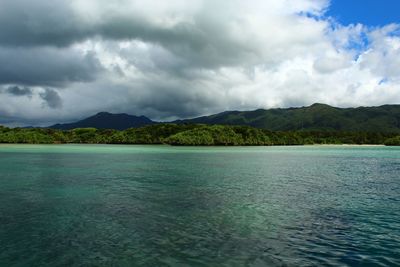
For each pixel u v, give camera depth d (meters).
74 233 21.14
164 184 42.38
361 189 38.84
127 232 21.39
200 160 85.50
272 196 34.00
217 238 20.25
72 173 53.97
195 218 24.88
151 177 49.41
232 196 33.97
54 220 24.19
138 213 26.44
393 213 26.73
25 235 20.73
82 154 109.69
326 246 18.95
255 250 18.33
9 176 49.56
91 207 28.50
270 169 62.78
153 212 26.80
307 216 25.69
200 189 38.34
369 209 28.14
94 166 66.69
